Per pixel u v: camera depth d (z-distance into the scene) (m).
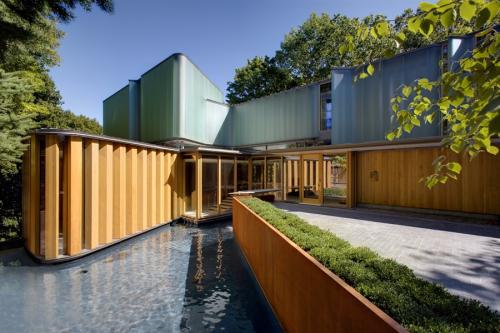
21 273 6.26
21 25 7.38
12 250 7.69
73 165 6.83
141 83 16.69
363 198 11.09
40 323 4.32
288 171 14.81
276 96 15.63
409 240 5.96
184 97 13.89
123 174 8.37
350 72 12.26
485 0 1.09
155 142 15.05
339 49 1.76
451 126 1.87
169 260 7.25
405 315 1.80
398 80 10.90
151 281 5.93
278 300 4.01
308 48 24.69
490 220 8.04
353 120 12.05
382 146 9.70
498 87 1.24
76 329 4.17
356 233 6.64
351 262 2.72
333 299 2.39
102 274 6.29
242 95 28.91
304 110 14.36
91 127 28.77
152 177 9.85
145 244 8.70
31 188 7.11
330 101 13.53
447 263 4.47
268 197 13.31
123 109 18.70
